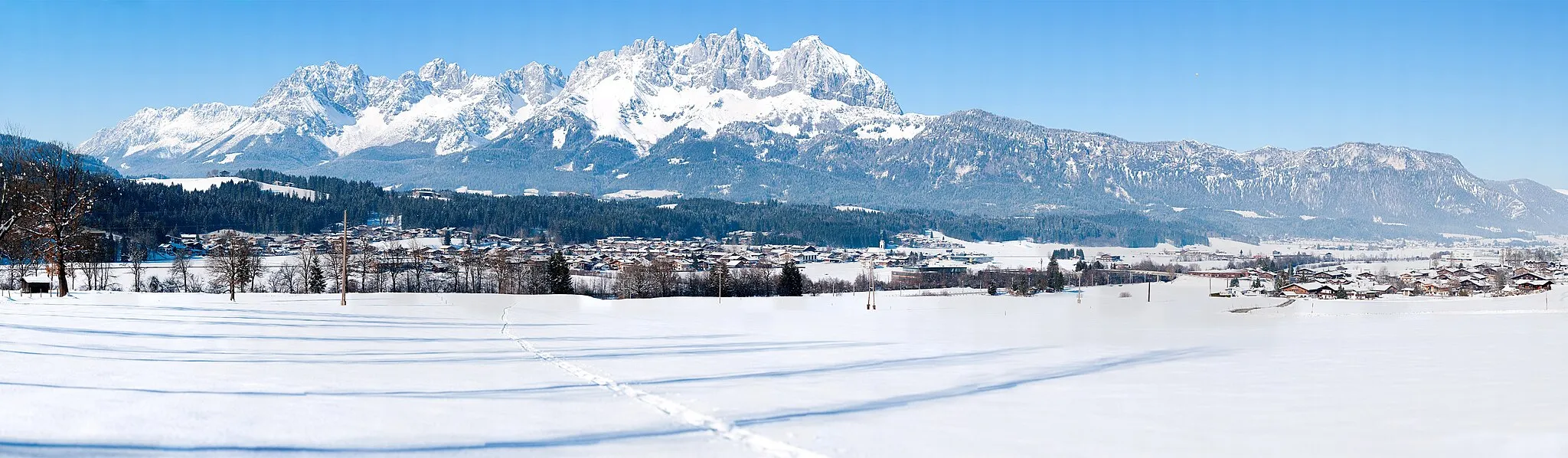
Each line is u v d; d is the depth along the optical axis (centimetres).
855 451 1031
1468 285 15762
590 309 6850
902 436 1125
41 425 1048
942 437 1117
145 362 1770
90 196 5741
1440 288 15412
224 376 1588
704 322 4894
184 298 5797
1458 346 2786
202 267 13562
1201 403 1436
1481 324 4906
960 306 9194
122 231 15738
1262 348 2905
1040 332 4375
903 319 5894
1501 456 991
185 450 956
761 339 3316
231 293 5806
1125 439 1114
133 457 914
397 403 1316
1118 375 1894
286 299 6575
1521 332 3775
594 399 1423
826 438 1105
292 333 2909
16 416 1095
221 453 948
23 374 1477
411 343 2697
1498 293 14162
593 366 2014
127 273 12369
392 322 3972
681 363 2131
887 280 17900
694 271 16975
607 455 991
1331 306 10044
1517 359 2192
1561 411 1277
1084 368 2095
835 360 2288
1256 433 1158
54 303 4419
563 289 11875
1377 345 2991
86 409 1162
